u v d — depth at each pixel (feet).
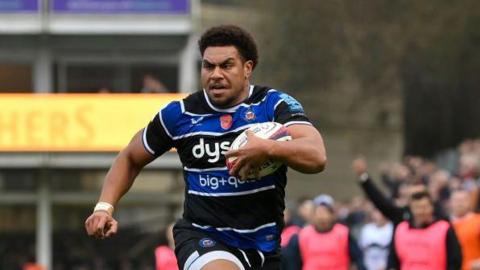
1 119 155.53
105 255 157.99
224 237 51.37
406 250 93.45
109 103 156.15
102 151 155.63
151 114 156.46
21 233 157.58
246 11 314.35
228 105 51.26
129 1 159.02
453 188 144.36
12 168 156.87
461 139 330.75
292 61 301.63
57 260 157.69
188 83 159.53
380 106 322.14
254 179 50.39
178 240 51.93
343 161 325.21
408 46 305.32
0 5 158.10
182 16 159.12
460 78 318.24
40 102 155.74
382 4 303.27
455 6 305.53
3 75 159.63
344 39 303.48
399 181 166.71
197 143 51.42
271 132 49.03
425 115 331.57
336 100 313.94
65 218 158.10
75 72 160.35
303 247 113.80
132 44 159.84
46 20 158.10
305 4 301.02
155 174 158.81
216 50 50.65
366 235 130.11
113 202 52.13
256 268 51.52
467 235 101.30
